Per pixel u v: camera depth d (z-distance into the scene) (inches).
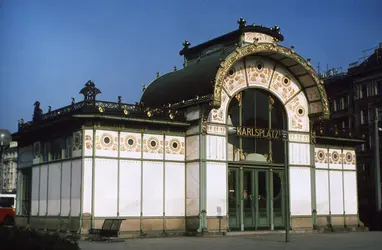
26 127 1437.0
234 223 1307.8
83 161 1179.9
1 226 783.1
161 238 1189.1
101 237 1117.1
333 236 1279.5
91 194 1174.3
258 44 1309.1
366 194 2370.8
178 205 1289.4
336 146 1577.3
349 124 2536.9
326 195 1529.3
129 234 1205.7
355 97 2507.4
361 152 2431.1
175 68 1556.3
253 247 986.7
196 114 1294.3
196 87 1316.4
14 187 3772.1
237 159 1346.0
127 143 1232.2
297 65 1401.3
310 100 1457.9
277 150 1417.3
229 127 1320.1
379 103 2383.1
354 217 1581.0
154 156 1267.2
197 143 1283.2
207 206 1262.3
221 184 1290.6
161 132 1284.4
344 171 1583.4
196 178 1274.6
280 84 1416.1
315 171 1513.3
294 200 1407.5
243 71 1354.6
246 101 1369.3
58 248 737.6
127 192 1218.6
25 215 1437.0
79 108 1200.2
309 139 1457.9
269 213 1368.1
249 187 1348.4
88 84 1196.5
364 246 1022.4
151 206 1248.2
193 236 1249.4
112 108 1218.6
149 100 1462.8
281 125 1425.9
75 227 1182.3
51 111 1344.7
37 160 1397.6
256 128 1355.8
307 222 1421.0
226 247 980.6
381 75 2389.3
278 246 1013.2
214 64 1317.7
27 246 705.6
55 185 1290.6
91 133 1193.4
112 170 1205.1
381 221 1596.9
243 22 1390.3
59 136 1299.2
